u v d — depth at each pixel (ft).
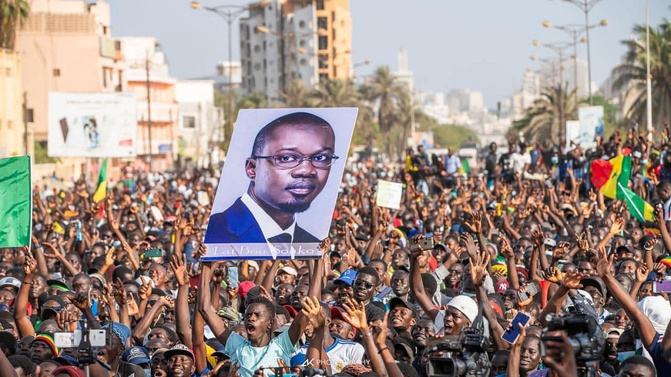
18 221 49.19
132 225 88.79
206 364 40.52
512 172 130.72
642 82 321.73
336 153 40.96
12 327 47.26
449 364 29.17
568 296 41.19
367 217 100.12
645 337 33.09
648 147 110.11
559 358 26.04
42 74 319.88
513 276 50.85
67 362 37.17
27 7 255.50
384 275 53.52
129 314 48.39
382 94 552.00
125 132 180.14
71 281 61.57
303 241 40.47
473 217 48.93
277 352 36.81
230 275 55.88
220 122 497.46
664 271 49.39
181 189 160.97
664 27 316.60
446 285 56.75
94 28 323.78
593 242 68.44
